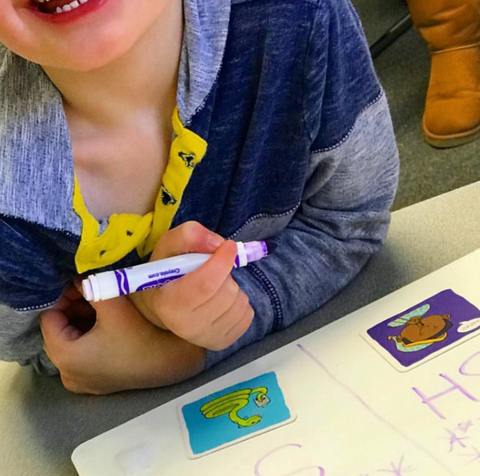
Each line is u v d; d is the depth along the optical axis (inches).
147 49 19.2
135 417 21.0
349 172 23.7
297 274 23.9
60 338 22.8
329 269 24.4
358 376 18.8
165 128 21.0
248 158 22.3
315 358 20.0
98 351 22.2
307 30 20.5
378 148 24.1
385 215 25.5
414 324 20.0
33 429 22.2
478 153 41.3
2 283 20.7
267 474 16.8
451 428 16.2
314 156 23.0
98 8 16.6
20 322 22.8
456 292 20.7
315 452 16.9
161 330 22.7
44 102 19.4
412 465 15.6
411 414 17.0
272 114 21.9
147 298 21.3
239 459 17.5
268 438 17.9
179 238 19.8
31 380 24.9
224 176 22.7
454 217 26.3
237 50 20.8
